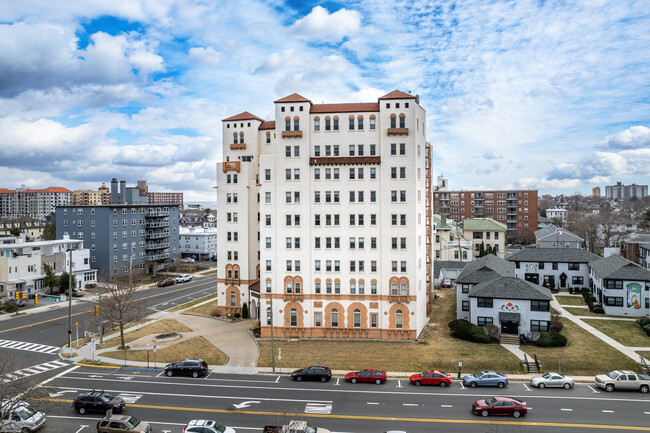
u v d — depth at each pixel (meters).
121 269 103.75
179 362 49.16
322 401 41.56
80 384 46.09
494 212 171.25
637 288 68.50
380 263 60.47
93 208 108.12
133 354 55.62
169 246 126.75
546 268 85.12
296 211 61.88
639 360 50.12
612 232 151.50
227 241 73.06
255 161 72.81
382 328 60.34
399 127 60.16
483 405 38.44
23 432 34.78
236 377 48.12
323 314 61.47
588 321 65.94
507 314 59.59
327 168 61.47
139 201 127.62
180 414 38.88
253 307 72.00
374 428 35.97
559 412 38.75
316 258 61.69
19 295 67.88
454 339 59.72
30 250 92.06
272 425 35.41
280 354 54.75
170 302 84.81
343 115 61.44
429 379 45.44
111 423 34.84
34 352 56.38
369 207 60.72
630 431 35.22
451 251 111.75
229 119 73.62
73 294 89.56
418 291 61.19
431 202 76.69
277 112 62.22
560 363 49.81
